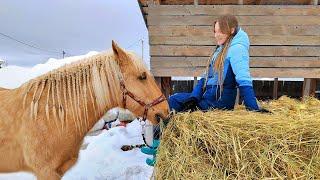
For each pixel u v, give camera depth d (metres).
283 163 2.58
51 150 2.83
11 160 2.87
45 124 2.79
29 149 2.78
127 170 4.50
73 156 3.02
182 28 5.60
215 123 2.74
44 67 8.00
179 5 5.55
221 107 3.37
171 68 5.66
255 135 2.65
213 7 5.55
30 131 2.76
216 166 2.64
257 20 5.55
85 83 2.90
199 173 2.62
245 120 2.76
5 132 2.79
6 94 2.97
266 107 3.54
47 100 2.83
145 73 2.91
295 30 5.54
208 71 3.55
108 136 6.16
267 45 5.59
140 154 5.23
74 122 2.88
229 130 2.68
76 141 2.95
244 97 3.11
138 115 2.99
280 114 3.07
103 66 2.90
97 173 4.44
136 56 2.94
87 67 2.92
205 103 3.44
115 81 2.90
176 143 2.76
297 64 5.59
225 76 3.28
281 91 9.02
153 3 5.58
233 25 3.27
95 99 2.91
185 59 5.64
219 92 3.36
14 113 2.81
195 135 2.71
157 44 5.65
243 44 3.21
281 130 2.66
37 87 2.87
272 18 5.53
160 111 2.93
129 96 2.91
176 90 9.41
